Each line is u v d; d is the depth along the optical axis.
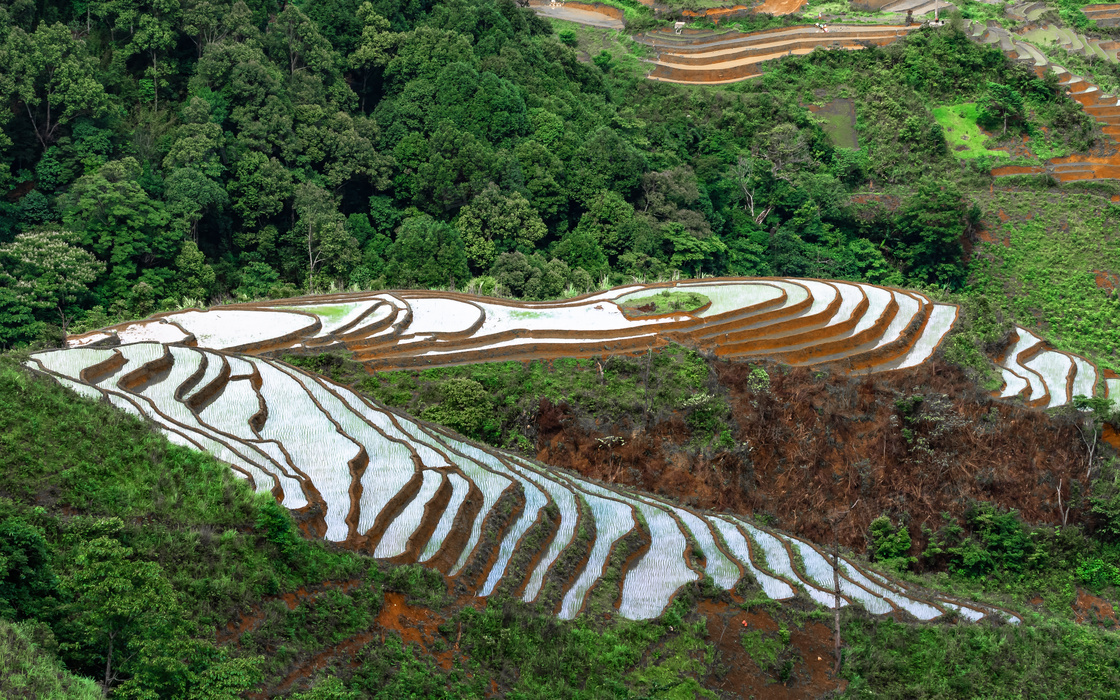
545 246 81.50
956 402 54.69
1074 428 55.31
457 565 34.09
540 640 31.94
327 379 44.06
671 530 40.00
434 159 79.06
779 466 50.25
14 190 67.00
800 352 55.56
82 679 23.36
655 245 80.94
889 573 43.62
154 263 64.75
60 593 25.23
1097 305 87.44
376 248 74.38
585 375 51.19
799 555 40.69
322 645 29.02
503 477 39.19
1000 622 39.38
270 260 72.38
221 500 31.77
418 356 50.28
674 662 32.88
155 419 36.34
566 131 89.12
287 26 82.88
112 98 72.56
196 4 77.25
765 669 33.75
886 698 33.75
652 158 94.25
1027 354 64.19
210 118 72.50
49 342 51.81
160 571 26.22
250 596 28.91
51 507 29.42
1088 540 50.72
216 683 24.70
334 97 84.00
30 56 65.88
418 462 37.84
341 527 33.31
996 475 52.16
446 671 29.95
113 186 63.16
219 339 48.75
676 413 49.91
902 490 50.81
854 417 52.81
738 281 63.22
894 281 89.81
